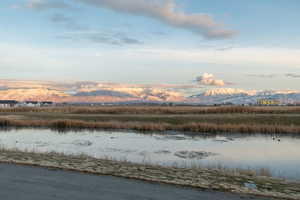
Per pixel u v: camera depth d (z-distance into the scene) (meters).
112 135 32.53
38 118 53.50
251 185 8.78
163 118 49.31
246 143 26.77
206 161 17.92
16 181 8.26
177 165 14.87
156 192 7.43
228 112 60.97
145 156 19.67
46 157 13.25
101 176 9.09
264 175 11.97
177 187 8.00
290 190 8.34
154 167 11.65
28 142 26.72
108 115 59.09
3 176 8.85
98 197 6.89
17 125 42.34
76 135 32.50
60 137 30.70
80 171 9.76
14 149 16.88
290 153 21.30
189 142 27.30
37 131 36.31
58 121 41.75
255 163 17.31
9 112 75.50
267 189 8.32
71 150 22.20
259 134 33.25
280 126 36.12
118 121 45.81
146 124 38.97
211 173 10.73
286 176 13.26
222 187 8.21
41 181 8.30
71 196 6.94
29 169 9.91
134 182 8.41
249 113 57.91
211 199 6.98
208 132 35.03
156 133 34.34
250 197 7.30
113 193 7.25
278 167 15.98
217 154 20.81
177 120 46.56
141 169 10.88
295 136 31.62
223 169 12.41
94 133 34.34
